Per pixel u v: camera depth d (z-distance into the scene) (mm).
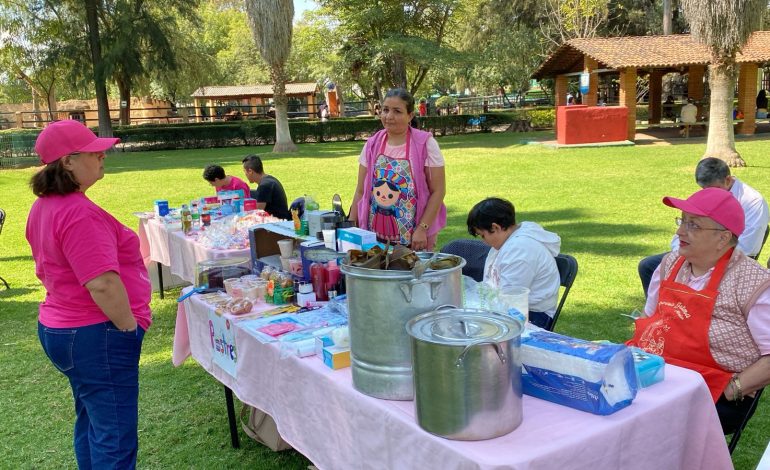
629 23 37031
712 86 13250
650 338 2574
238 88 43250
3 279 6758
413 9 28875
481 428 1630
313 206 3561
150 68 28469
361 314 1899
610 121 19344
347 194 12086
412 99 3818
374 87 32906
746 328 2350
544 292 3051
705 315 2408
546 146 19922
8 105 48688
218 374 3227
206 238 4816
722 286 2387
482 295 2332
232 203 5711
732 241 2396
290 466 3160
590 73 21625
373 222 3967
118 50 26328
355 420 2016
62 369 2439
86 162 2297
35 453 3412
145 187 14469
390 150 3877
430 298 1833
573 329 4703
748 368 2342
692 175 12109
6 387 4266
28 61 28641
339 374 2186
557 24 34344
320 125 28859
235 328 2881
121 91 32125
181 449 3391
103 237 2281
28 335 5281
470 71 37094
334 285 3041
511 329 1670
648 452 1860
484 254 3723
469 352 1574
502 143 22562
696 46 21016
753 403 2430
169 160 22000
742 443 3137
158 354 4766
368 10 26875
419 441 1729
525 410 1842
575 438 1660
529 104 39344
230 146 28859
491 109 35812
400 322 1837
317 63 31625
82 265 2223
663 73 24281
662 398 1899
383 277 1810
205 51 32781
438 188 3855
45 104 48844
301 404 2385
